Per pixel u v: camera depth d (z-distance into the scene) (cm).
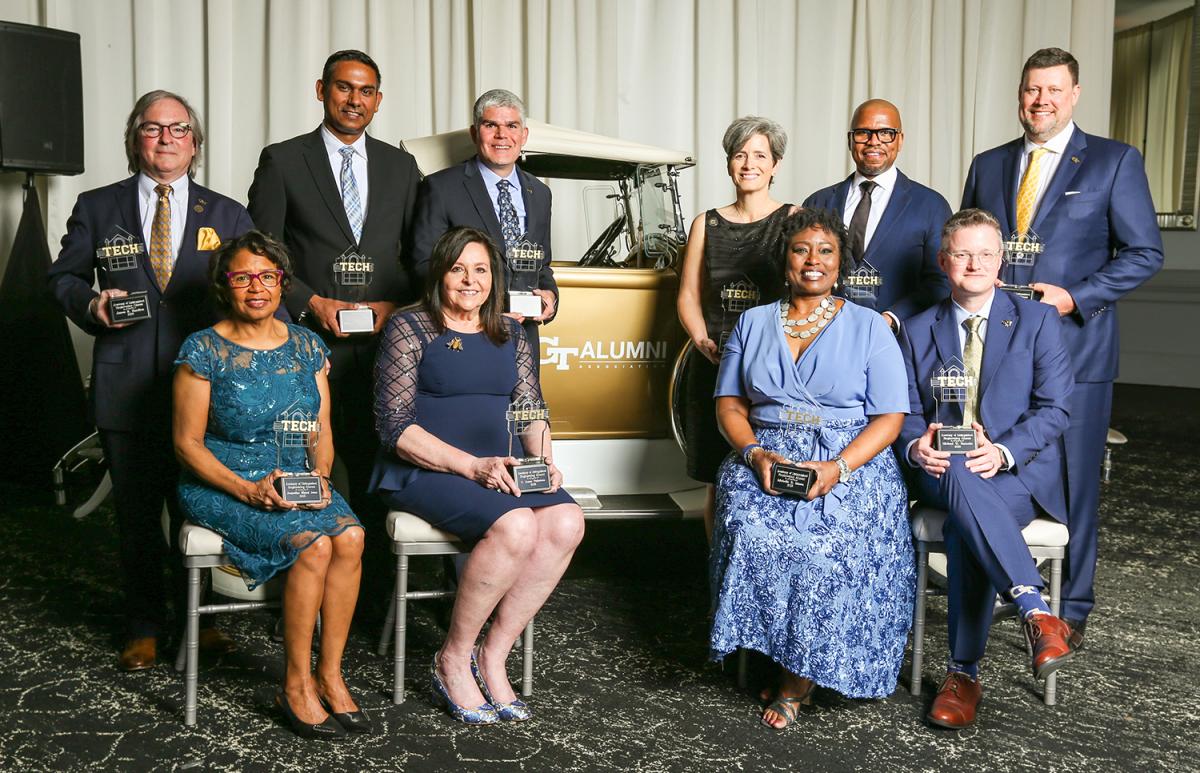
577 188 443
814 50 656
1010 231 335
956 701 280
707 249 350
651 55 632
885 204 343
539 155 400
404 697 289
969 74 676
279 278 275
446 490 276
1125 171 322
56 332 507
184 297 303
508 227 357
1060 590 306
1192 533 482
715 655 278
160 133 298
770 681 305
